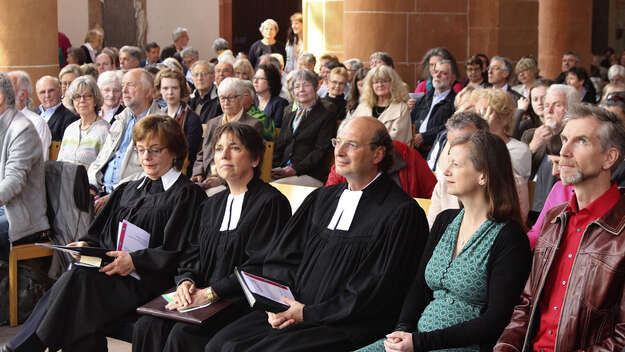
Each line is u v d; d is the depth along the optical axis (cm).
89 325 457
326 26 1480
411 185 548
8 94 592
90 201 610
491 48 1509
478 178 359
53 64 1052
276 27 1652
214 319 428
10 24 1005
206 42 2131
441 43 1262
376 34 1230
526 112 770
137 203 503
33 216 593
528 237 382
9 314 591
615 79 965
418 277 382
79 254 475
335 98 945
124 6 1977
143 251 472
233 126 465
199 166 746
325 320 388
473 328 343
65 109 840
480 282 354
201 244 474
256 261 447
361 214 411
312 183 756
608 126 320
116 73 882
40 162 599
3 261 592
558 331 320
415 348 345
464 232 369
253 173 473
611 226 315
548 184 532
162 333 433
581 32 1536
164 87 762
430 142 839
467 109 559
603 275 312
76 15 1897
